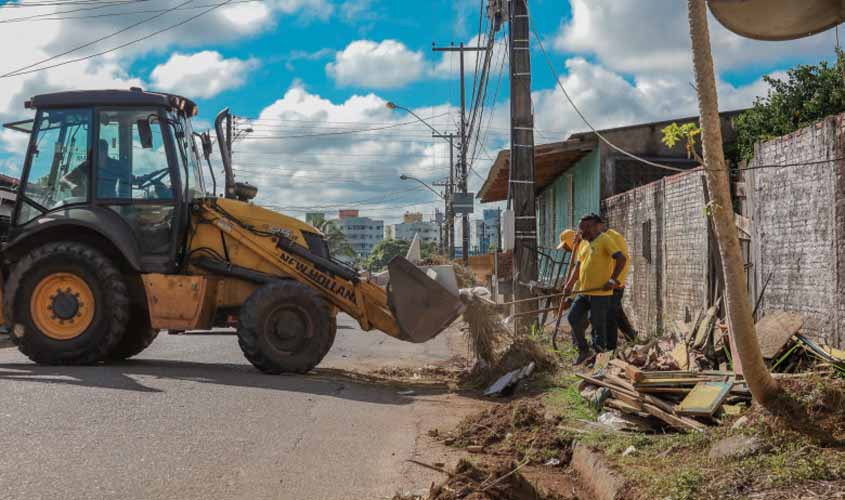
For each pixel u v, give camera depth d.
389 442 6.19
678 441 5.16
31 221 10.28
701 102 4.49
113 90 10.44
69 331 9.82
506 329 10.16
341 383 9.21
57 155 10.39
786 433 4.56
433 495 4.53
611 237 9.56
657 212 12.68
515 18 13.84
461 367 11.87
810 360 6.15
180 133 10.65
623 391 6.37
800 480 3.85
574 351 10.52
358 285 10.44
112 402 6.96
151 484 4.71
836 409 4.67
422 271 10.05
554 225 26.00
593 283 9.55
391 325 10.43
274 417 6.84
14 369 9.24
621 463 4.81
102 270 9.77
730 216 4.60
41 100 10.42
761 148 8.38
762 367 4.77
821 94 15.38
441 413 7.58
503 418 6.54
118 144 10.36
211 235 10.47
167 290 10.07
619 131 18.23
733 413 5.48
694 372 6.32
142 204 10.24
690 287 10.84
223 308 10.47
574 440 5.71
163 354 12.27
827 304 6.91
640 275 13.96
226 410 6.97
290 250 10.42
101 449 5.41
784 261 7.79
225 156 11.23
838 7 4.72
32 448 5.31
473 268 33.81
